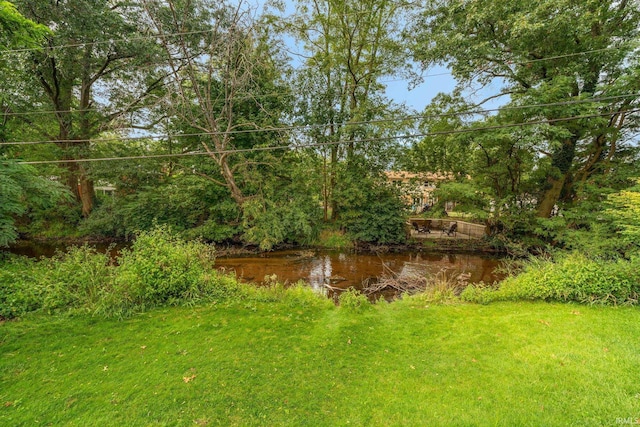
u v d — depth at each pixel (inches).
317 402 108.7
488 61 398.9
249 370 128.6
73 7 371.6
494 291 227.8
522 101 343.6
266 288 239.0
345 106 518.0
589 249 302.2
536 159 420.8
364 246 491.5
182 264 215.3
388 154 512.7
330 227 523.2
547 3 291.3
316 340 158.2
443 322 181.8
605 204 341.7
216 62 428.5
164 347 146.6
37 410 100.5
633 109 346.9
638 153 385.4
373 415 101.5
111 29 407.2
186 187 444.5
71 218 526.3
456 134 414.9
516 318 182.4
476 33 374.0
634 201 229.0
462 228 598.9
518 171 440.5
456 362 135.5
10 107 406.3
